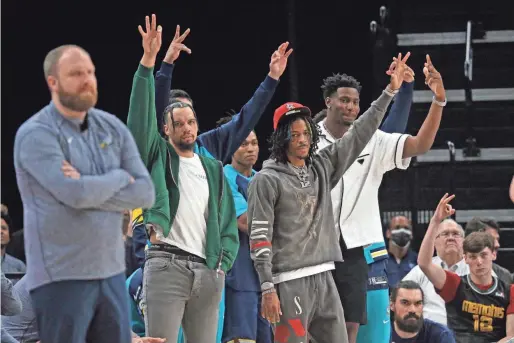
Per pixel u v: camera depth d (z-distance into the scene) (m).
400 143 11.97
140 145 10.41
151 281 10.38
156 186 10.35
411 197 22.17
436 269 14.71
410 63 24.86
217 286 10.56
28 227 8.31
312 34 26.34
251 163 13.31
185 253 10.45
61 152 8.30
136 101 10.39
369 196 12.06
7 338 11.09
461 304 14.67
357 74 26.22
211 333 10.63
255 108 12.03
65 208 8.25
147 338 10.17
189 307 10.57
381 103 11.09
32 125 8.33
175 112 10.65
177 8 26.34
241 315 12.78
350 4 26.30
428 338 14.09
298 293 10.41
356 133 11.03
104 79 26.08
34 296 8.33
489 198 22.86
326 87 12.41
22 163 8.23
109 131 8.63
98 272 8.34
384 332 12.20
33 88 25.89
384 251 12.11
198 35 26.33
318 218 10.62
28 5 25.89
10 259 16.84
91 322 8.52
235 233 10.84
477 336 14.65
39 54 25.94
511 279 16.12
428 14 25.69
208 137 12.06
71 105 8.34
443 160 23.27
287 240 10.47
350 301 11.80
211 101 26.27
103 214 8.38
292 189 10.52
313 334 10.68
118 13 26.19
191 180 10.60
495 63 25.14
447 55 24.95
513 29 25.59
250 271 12.88
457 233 16.28
